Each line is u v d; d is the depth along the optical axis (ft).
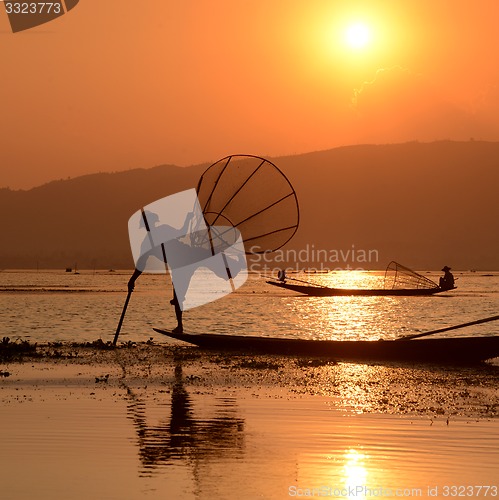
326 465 123.24
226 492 109.81
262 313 539.70
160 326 425.69
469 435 143.33
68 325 426.92
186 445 134.51
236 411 163.63
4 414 158.30
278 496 108.37
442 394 187.11
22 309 573.74
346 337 384.47
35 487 111.14
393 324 459.32
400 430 146.72
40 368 222.28
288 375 214.69
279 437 139.95
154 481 114.11
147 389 189.47
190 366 229.25
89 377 206.80
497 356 243.19
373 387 196.65
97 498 106.63
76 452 129.49
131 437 139.54
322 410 165.68
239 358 247.91
